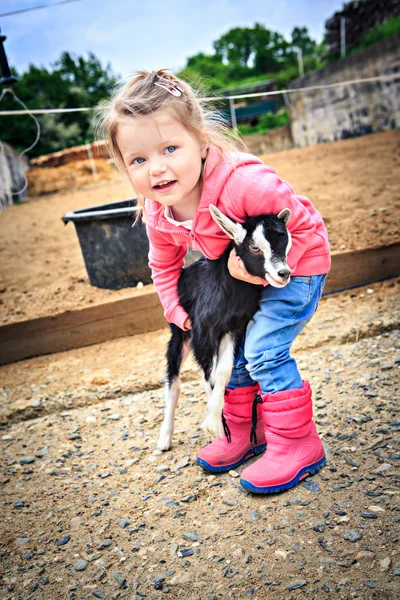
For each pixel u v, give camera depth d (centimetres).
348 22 2362
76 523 275
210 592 218
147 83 239
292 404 270
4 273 727
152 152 237
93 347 497
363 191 795
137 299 498
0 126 2883
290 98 2245
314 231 271
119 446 340
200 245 270
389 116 1617
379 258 518
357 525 238
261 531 246
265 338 267
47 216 1344
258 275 246
